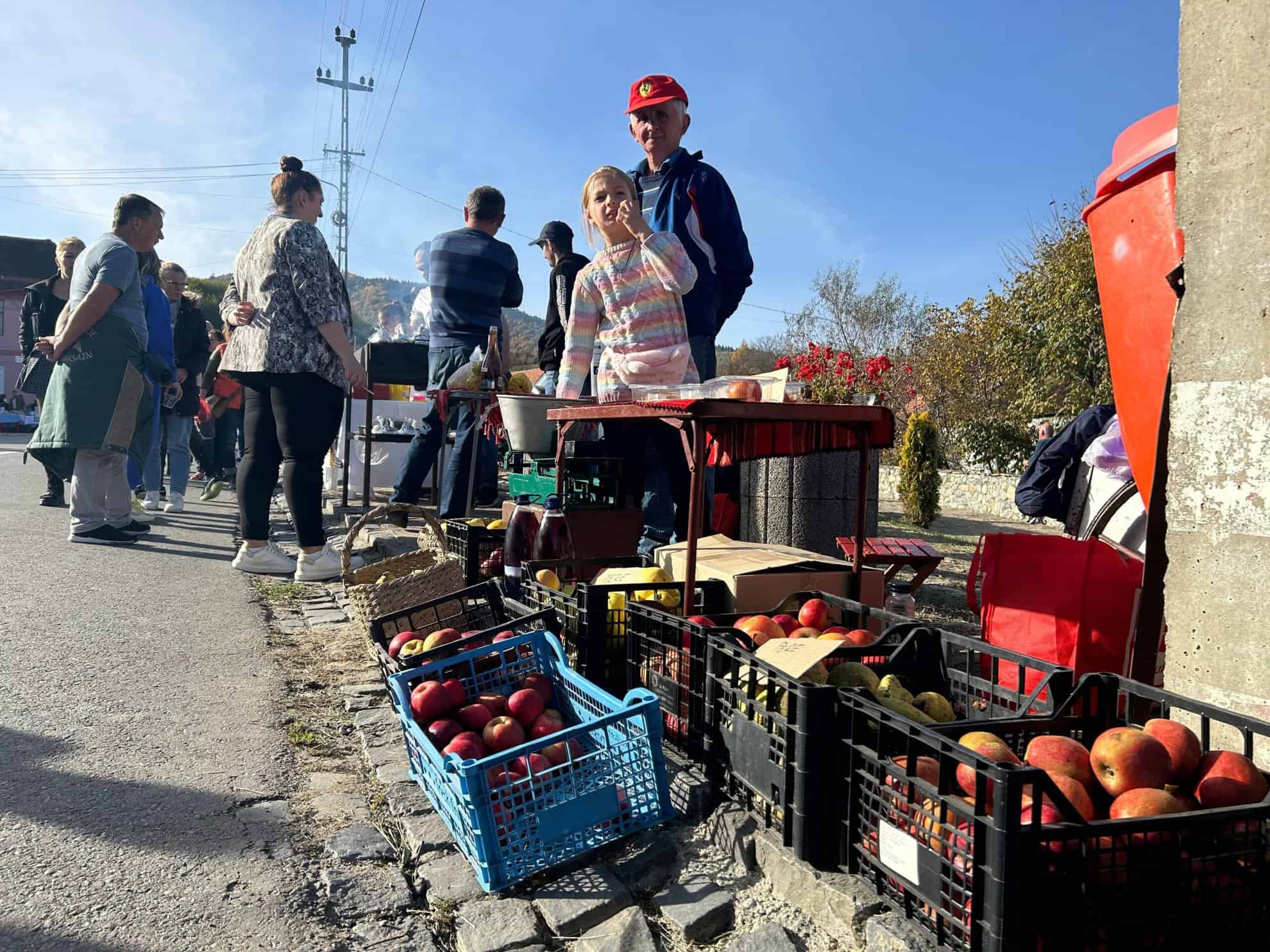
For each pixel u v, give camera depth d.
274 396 5.37
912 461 11.66
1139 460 2.60
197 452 11.33
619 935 1.88
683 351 4.37
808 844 1.98
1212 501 2.18
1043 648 2.84
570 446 5.13
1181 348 2.26
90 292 6.00
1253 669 2.09
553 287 6.50
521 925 1.93
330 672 3.75
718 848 2.21
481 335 6.89
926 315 29.05
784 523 5.85
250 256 5.32
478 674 2.85
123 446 6.29
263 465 5.75
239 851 2.20
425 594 3.79
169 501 8.78
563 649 3.06
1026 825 1.55
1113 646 2.76
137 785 2.54
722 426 3.35
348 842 2.27
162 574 5.52
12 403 37.44
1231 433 2.13
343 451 9.34
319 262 5.20
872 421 3.23
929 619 4.85
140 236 6.29
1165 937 1.58
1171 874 1.58
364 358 8.80
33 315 8.20
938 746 1.68
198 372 8.84
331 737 3.04
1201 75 2.21
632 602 2.94
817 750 1.98
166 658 3.79
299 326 5.24
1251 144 2.10
